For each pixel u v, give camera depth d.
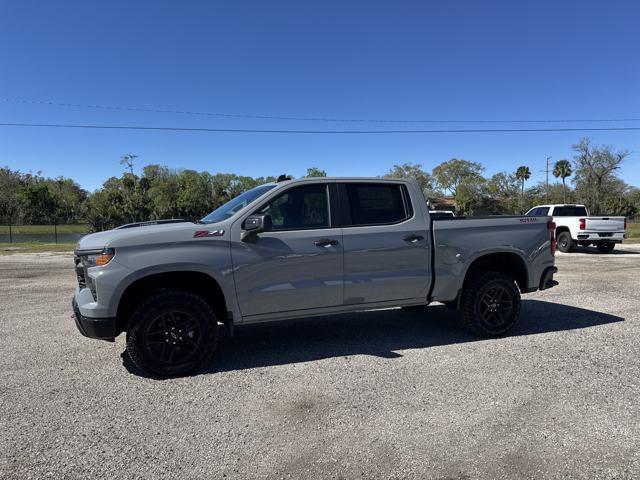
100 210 62.94
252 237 4.48
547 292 8.52
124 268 4.14
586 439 3.04
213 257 4.38
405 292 5.14
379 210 5.11
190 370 4.32
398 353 4.92
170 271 4.28
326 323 6.33
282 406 3.61
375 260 4.96
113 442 3.08
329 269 4.78
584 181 62.78
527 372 4.30
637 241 24.44
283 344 5.32
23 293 8.98
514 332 5.73
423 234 5.18
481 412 3.46
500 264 5.93
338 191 4.98
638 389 3.87
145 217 64.81
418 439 3.07
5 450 2.98
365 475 2.67
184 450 2.96
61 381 4.21
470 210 71.56
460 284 5.37
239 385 4.06
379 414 3.45
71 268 13.59
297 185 4.85
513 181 80.38
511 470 2.70
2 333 5.91
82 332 4.27
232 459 2.85
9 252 21.17
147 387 4.04
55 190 88.56
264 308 4.60
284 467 2.76
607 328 5.89
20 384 4.14
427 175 81.44
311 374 4.32
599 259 14.66
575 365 4.48
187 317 4.34
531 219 5.74
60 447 3.02
